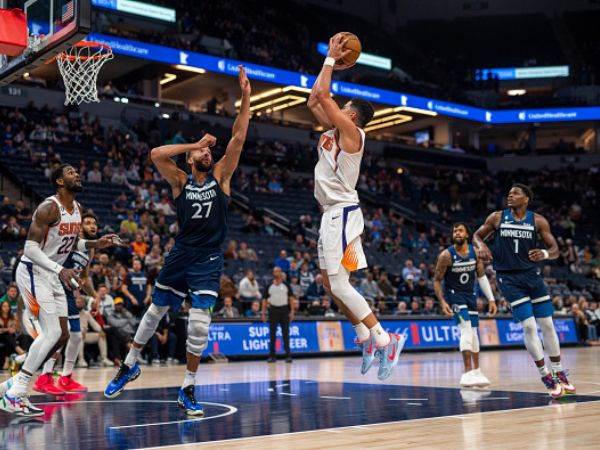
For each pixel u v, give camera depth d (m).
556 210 29.23
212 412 5.69
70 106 21.95
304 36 32.59
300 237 19.06
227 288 14.10
